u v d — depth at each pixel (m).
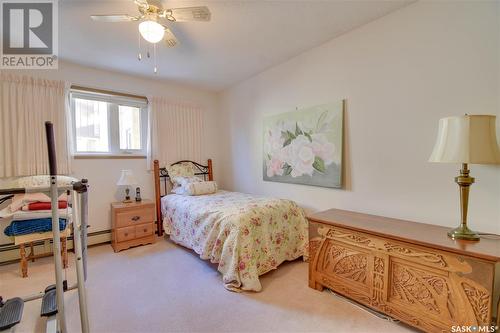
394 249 1.60
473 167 1.68
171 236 3.19
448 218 1.80
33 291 2.04
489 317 1.25
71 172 2.94
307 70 2.78
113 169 3.30
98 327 1.61
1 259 2.60
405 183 2.02
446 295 1.39
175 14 1.72
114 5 1.86
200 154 4.15
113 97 3.31
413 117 1.96
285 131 3.04
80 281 1.33
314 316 1.71
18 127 2.60
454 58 1.74
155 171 3.55
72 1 1.81
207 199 2.98
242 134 3.84
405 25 1.98
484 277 1.26
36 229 2.28
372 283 1.72
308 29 2.30
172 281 2.22
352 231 1.82
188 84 3.89
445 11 1.77
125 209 2.98
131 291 2.05
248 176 3.78
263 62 3.07
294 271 2.41
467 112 1.69
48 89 2.77
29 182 2.47
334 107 2.49
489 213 1.62
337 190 2.54
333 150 2.51
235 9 1.97
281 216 2.49
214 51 2.73
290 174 3.00
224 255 2.14
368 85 2.24
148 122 3.55
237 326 1.62
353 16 2.10
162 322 1.66
